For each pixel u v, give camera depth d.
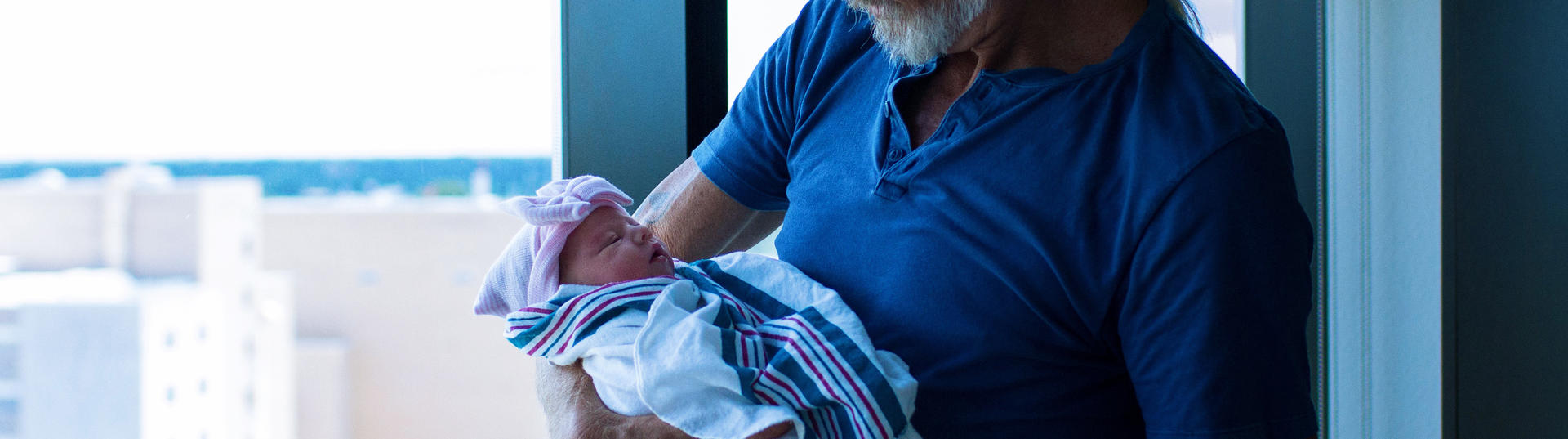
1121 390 0.89
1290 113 1.42
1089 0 0.84
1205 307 0.76
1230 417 0.76
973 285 0.84
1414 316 1.45
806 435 0.81
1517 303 1.41
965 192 0.85
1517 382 1.42
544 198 0.99
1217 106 0.79
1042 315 0.83
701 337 0.84
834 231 0.95
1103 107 0.82
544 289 0.96
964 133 0.86
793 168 1.02
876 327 0.89
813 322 0.87
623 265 0.96
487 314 1.03
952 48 0.88
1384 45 1.41
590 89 1.24
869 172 0.92
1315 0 1.41
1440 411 1.42
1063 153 0.82
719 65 1.30
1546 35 1.37
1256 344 0.77
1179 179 0.76
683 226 1.13
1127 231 0.79
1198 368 0.76
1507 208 1.39
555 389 0.93
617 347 0.87
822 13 1.06
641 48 1.24
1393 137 1.43
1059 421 0.86
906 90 0.92
